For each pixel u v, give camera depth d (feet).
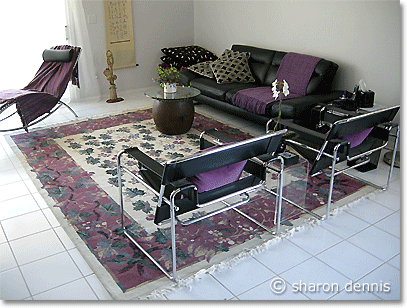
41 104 16.10
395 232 9.78
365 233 9.75
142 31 21.48
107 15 20.06
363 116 9.68
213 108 19.02
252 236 9.62
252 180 9.14
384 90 14.73
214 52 22.47
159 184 8.66
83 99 20.38
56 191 11.63
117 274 8.36
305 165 10.46
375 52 14.70
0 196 11.39
